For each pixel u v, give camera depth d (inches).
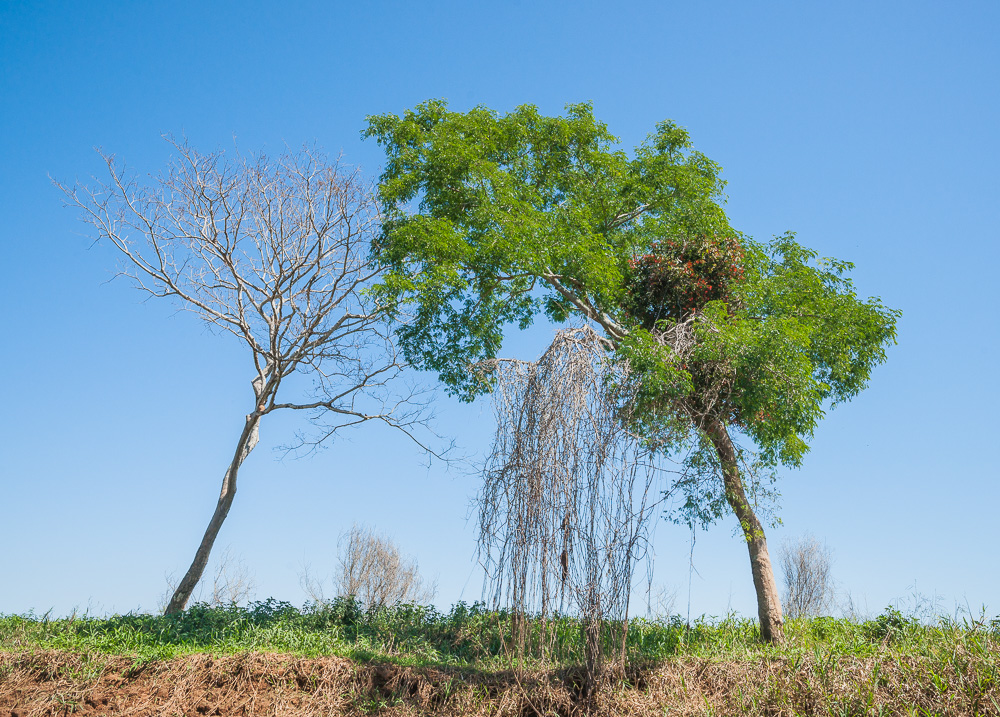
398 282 433.4
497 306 487.5
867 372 432.5
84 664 283.4
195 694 259.4
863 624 350.6
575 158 545.0
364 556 533.6
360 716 246.1
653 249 430.0
